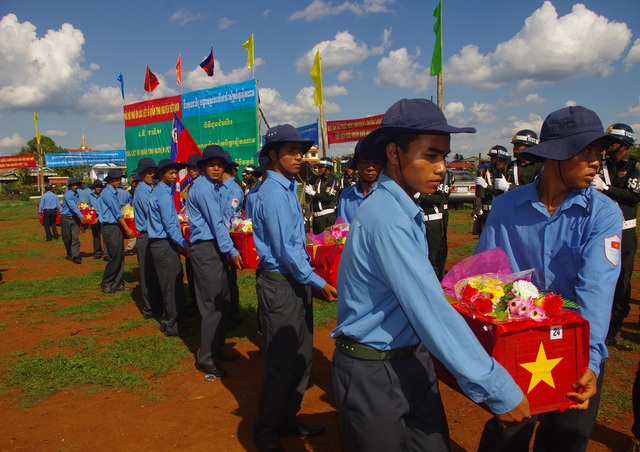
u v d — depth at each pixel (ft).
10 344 18.35
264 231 10.78
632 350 16.05
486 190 23.72
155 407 13.25
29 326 20.61
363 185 15.43
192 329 19.83
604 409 12.35
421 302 5.29
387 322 5.93
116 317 21.93
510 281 7.04
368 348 6.01
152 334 19.25
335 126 47.03
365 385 5.98
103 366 15.75
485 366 5.25
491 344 6.04
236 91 42.34
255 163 42.11
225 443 11.43
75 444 11.43
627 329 18.10
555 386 6.29
